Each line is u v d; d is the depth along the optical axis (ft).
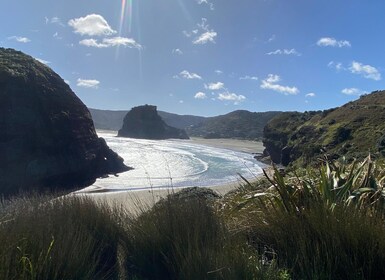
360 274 11.35
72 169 120.78
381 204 14.39
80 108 140.97
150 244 13.66
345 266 11.47
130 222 15.44
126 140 397.39
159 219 14.48
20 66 130.52
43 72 138.00
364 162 16.38
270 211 14.83
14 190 104.99
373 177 15.84
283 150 182.80
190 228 13.70
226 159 199.72
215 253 11.95
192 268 11.61
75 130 130.52
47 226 13.19
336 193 15.02
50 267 11.19
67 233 12.91
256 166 165.78
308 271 11.44
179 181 113.29
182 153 232.32
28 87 122.42
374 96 188.03
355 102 190.19
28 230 12.33
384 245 11.72
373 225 12.35
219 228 13.94
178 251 12.39
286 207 14.23
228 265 11.25
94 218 15.40
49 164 114.52
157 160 180.34
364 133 137.80
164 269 13.25
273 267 11.61
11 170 106.52
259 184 21.04
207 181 112.68
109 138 430.20
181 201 15.88
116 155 151.33
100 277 12.66
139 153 219.41
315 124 187.01
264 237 13.80
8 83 116.98
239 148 327.47
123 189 96.68
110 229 15.07
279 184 14.89
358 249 11.87
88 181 120.57
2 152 106.63
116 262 13.88
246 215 15.33
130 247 14.24
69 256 11.76
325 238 12.23
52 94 130.72
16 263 10.47
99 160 138.62
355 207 13.57
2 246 10.96
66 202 16.58
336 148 137.28
